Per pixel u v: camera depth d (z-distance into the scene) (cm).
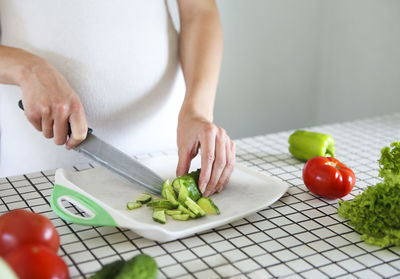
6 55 99
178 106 133
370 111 222
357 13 218
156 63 123
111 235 80
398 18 202
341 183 91
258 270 70
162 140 131
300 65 239
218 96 229
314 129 141
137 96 122
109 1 114
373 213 79
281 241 78
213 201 90
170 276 69
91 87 117
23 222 69
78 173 98
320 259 73
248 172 102
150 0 119
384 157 85
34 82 95
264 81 236
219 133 96
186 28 126
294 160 117
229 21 220
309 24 234
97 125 122
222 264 72
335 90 236
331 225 84
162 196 90
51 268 62
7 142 119
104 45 116
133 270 61
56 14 111
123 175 93
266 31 228
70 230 81
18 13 110
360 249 76
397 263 72
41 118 96
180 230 77
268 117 242
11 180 102
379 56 212
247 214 85
